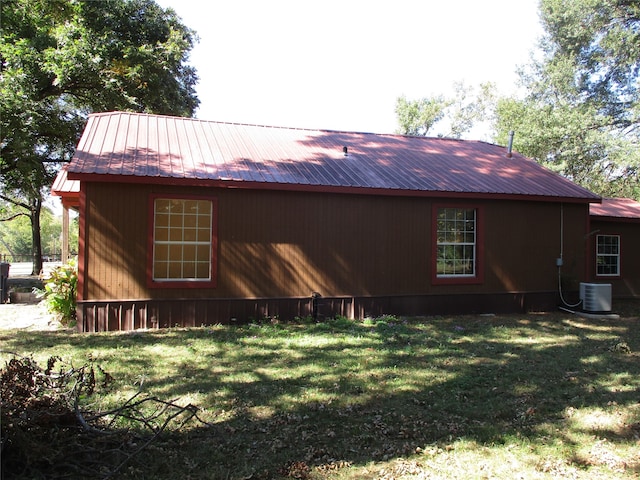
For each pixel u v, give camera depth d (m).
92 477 3.45
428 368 6.55
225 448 3.98
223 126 12.89
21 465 3.42
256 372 6.22
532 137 25.05
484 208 11.61
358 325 9.66
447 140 15.90
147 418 4.09
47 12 17.64
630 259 16.58
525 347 7.97
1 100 13.83
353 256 10.51
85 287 8.73
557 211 12.44
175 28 20.83
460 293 11.42
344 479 3.51
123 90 18.02
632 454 4.00
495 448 4.06
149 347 7.53
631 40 23.39
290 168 10.56
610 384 5.93
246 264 9.71
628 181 25.78
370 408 4.97
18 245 59.53
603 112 25.55
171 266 9.45
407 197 10.95
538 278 12.20
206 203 9.64
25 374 3.72
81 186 8.72
